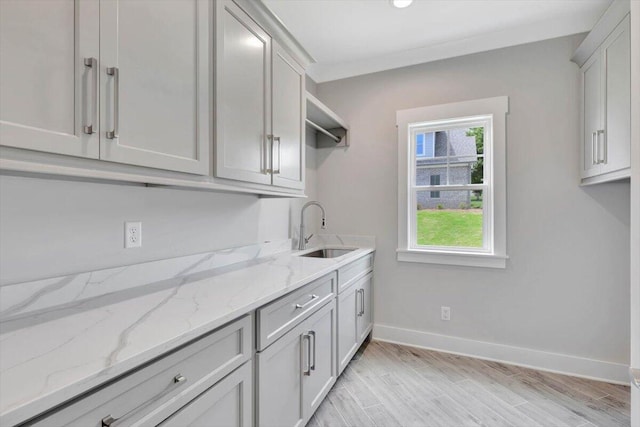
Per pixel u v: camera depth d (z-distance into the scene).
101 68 0.90
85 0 0.87
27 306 1.00
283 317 1.39
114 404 0.70
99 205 1.24
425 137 2.83
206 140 1.31
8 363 0.67
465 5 2.12
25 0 0.75
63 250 1.12
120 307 1.07
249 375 1.16
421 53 2.72
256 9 1.59
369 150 2.96
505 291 2.50
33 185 1.04
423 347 2.74
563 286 2.34
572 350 2.32
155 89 1.08
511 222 2.47
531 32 2.39
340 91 3.06
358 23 2.32
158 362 0.80
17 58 0.74
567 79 2.32
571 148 2.31
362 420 1.80
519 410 1.89
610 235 2.23
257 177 1.62
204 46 1.29
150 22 1.06
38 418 0.57
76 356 0.70
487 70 2.54
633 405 0.77
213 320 0.95
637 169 0.72
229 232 1.96
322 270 1.75
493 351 2.52
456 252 2.63
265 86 1.69
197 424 0.93
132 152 1.00
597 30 1.92
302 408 1.55
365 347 2.76
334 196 3.08
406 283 2.81
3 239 0.97
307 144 2.97
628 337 2.20
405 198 2.81
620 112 1.79
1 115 0.71
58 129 0.81
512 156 2.46
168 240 1.54
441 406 1.93
